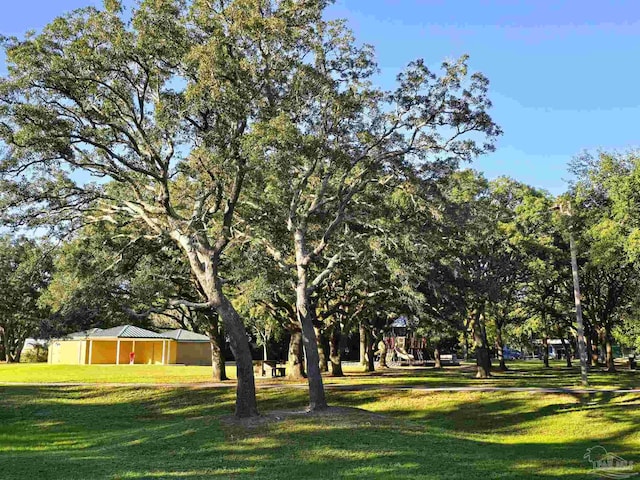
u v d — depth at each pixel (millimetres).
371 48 24156
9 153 20672
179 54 20844
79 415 28672
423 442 18422
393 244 28984
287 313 40750
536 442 22141
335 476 14344
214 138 20781
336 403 29578
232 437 18859
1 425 26438
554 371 53188
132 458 17000
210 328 38844
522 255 43625
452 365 67938
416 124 24359
